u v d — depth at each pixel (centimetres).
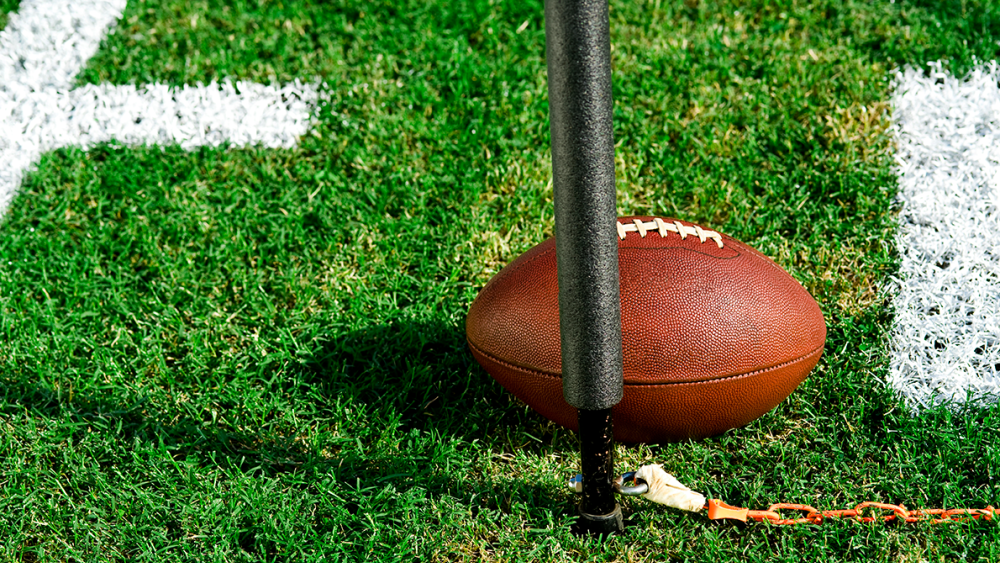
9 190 367
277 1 470
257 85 418
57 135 395
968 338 290
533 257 253
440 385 286
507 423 275
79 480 254
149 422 273
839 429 265
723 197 349
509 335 243
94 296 325
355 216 354
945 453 250
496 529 238
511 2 452
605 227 179
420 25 446
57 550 237
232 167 379
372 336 305
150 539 235
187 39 446
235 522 238
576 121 170
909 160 360
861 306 307
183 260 337
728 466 253
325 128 397
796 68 404
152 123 399
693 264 239
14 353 299
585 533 229
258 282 326
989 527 228
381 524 235
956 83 386
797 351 240
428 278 328
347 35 448
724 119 382
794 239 334
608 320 189
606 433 210
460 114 396
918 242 324
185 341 307
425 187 361
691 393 232
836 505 240
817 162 361
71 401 284
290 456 265
